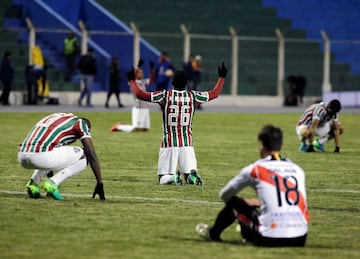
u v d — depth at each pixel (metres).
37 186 40.72
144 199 41.72
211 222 36.03
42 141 39.16
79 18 132.25
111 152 64.12
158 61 120.62
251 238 30.50
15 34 127.06
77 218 36.06
